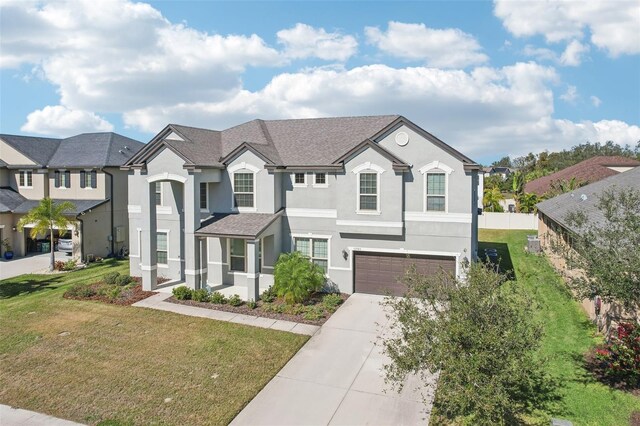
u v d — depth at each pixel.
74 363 14.02
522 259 28.61
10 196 32.88
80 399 11.90
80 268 27.78
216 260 22.84
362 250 21.14
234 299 19.41
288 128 25.42
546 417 10.60
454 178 19.69
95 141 34.34
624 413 10.70
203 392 12.23
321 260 21.92
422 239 20.23
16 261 29.98
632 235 10.25
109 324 17.30
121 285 22.94
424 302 9.45
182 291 20.25
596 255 10.46
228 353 14.67
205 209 23.05
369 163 20.36
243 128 25.78
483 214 42.75
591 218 17.25
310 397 12.02
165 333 16.36
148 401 11.77
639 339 12.12
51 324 17.36
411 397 12.00
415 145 20.12
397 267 20.89
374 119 24.48
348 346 15.25
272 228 21.34
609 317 14.59
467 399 7.94
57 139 36.16
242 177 22.36
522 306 8.81
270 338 15.88
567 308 18.39
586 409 10.92
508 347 8.09
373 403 11.71
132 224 24.70
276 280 19.59
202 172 21.38
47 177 33.00
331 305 19.20
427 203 20.12
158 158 21.39
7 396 12.09
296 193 22.11
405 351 9.02
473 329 8.20
